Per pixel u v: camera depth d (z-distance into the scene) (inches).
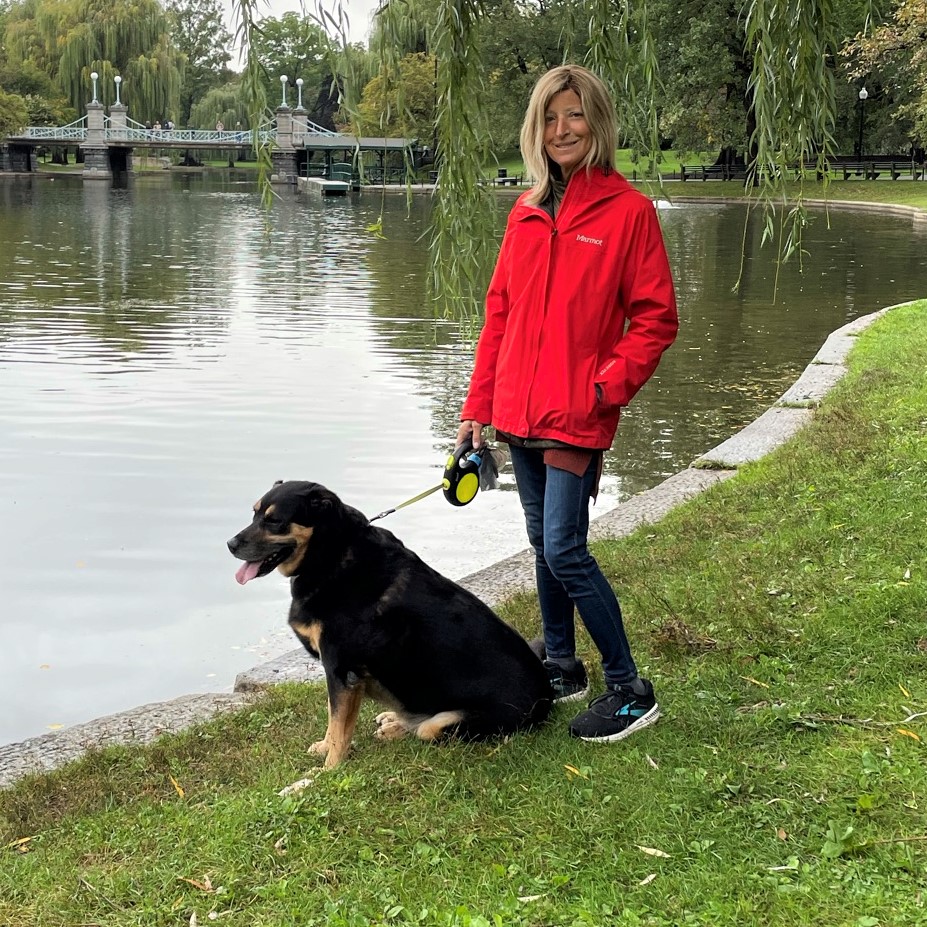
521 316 140.1
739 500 265.4
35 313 695.1
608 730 144.6
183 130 3105.3
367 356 557.0
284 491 141.7
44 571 276.1
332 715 145.4
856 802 121.1
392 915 108.3
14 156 3272.6
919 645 163.5
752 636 175.6
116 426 412.5
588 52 174.6
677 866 113.9
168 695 213.8
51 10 3147.1
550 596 155.8
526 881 113.2
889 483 249.9
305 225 1547.7
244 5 165.6
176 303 755.4
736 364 536.1
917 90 1503.4
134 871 121.8
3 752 166.7
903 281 879.1
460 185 174.4
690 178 2358.5
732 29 1733.5
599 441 138.3
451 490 154.9
